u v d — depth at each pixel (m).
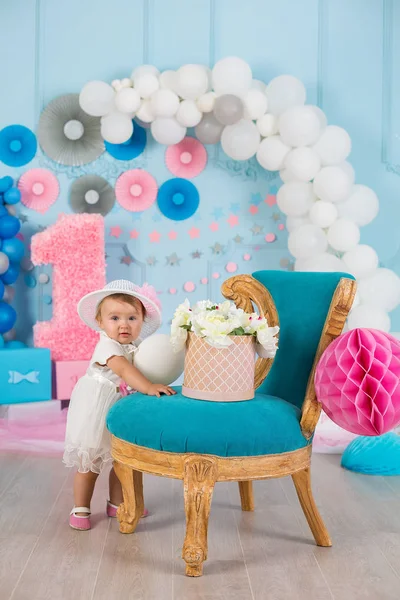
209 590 2.06
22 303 4.82
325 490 3.12
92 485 2.59
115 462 2.50
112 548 2.37
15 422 4.21
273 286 2.62
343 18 4.94
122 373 2.50
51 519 2.65
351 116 4.95
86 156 4.80
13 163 4.79
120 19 4.85
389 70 4.95
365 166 4.96
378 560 2.32
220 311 2.38
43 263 4.44
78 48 4.84
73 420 2.58
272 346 2.34
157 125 4.43
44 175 4.80
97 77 4.85
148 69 4.50
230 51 4.90
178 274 4.91
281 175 4.50
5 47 4.80
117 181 4.84
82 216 4.43
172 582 2.11
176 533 2.53
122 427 2.29
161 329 4.91
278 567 2.25
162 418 2.21
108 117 4.47
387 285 4.31
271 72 4.91
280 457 2.22
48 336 4.42
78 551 2.34
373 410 2.14
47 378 4.34
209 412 2.20
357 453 3.45
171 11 4.87
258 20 4.90
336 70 4.94
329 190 4.21
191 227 4.91
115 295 2.66
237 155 4.45
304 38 4.92
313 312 2.51
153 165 4.87
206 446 2.15
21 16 4.81
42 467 3.39
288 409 2.32
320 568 2.25
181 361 2.59
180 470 2.18
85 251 4.43
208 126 4.50
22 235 4.80
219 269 4.93
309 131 4.24
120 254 4.88
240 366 2.31
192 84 4.29
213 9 4.88
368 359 2.17
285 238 4.95
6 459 3.52
